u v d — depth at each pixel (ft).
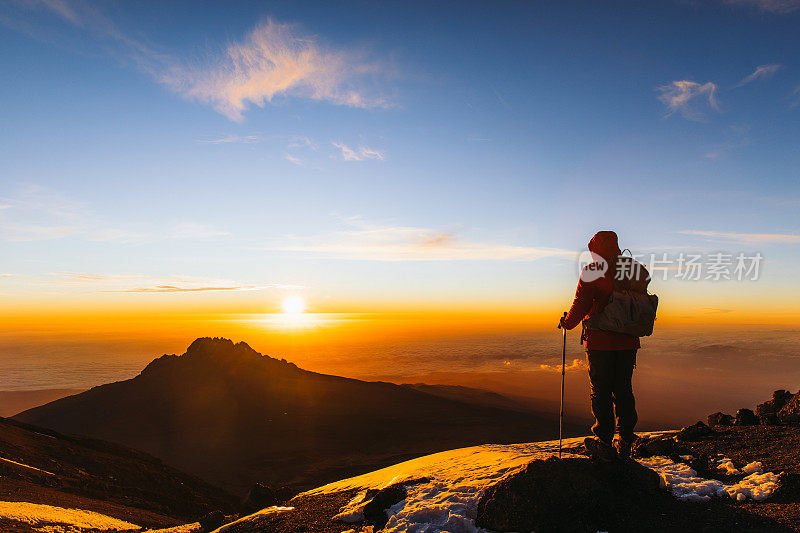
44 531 52.13
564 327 19.34
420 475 23.71
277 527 21.85
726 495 17.37
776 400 32.48
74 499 81.71
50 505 68.08
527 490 16.52
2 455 108.88
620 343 17.83
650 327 17.61
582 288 18.10
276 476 384.47
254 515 25.03
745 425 29.53
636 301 17.31
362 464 414.41
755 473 19.65
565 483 16.56
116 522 70.18
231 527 24.03
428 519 17.92
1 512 54.03
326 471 395.96
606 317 17.60
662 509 16.62
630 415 18.11
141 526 74.28
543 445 27.84
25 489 76.54
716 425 31.32
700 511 16.31
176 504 121.29
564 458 18.65
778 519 14.92
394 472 27.58
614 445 18.71
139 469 148.56
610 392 18.39
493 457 25.13
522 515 16.08
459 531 16.83
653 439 25.76
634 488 17.43
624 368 18.03
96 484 111.96
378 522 19.45
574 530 15.58
